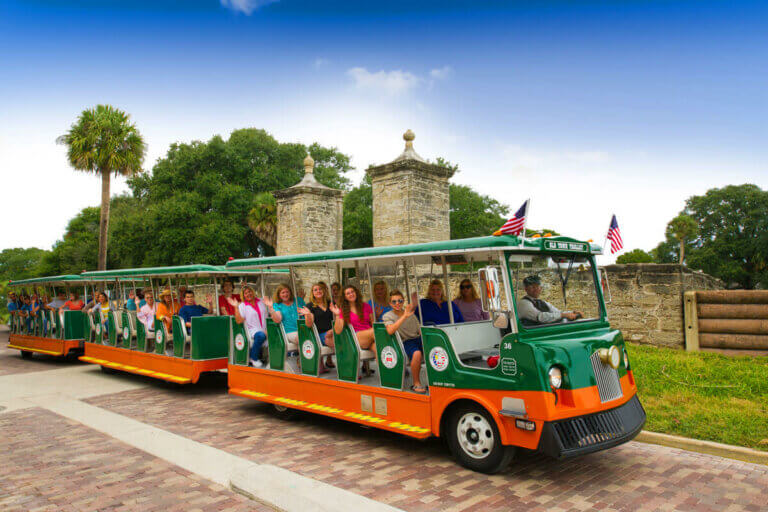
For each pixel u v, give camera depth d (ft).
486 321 21.66
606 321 19.94
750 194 153.79
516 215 16.78
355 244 117.50
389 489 15.57
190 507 14.57
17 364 46.44
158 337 33.35
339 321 21.12
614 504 14.33
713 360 30.55
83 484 16.42
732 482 15.79
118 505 14.76
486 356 19.57
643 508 14.06
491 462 16.34
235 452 19.57
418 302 19.69
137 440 21.04
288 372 24.27
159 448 19.93
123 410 26.99
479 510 14.01
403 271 21.99
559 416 14.93
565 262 19.11
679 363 29.50
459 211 111.55
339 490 14.92
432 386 17.92
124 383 35.09
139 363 35.06
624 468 17.08
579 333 18.12
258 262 26.32
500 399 15.96
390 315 20.18
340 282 23.76
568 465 17.44
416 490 15.46
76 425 23.86
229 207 110.63
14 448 20.40
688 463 17.46
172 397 30.27
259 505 14.69
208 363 30.32
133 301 38.42
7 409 27.50
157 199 120.67
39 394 31.45
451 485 15.81
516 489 15.43
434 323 20.54
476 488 15.56
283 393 24.39
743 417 20.74
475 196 115.85
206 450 19.51
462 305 22.02
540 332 16.71
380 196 56.49
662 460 17.80
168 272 32.55
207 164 118.52
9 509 14.64
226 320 31.58
